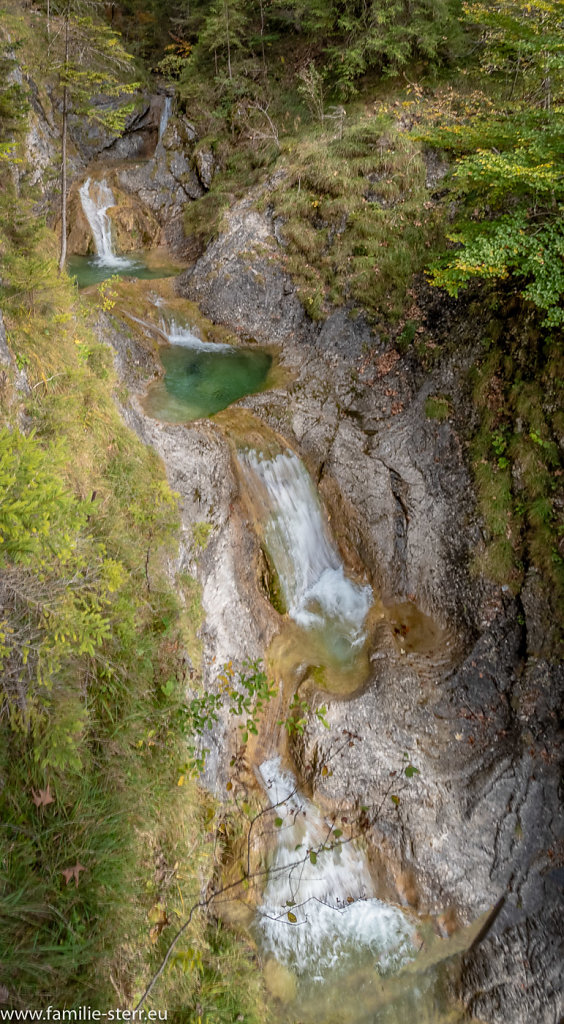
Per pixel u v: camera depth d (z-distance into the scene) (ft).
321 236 34.09
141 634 14.71
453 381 27.12
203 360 32.09
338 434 27.94
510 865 17.90
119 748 12.01
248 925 16.25
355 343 31.40
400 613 24.70
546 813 18.44
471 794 19.16
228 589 21.63
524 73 31.27
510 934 16.67
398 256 31.73
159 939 11.65
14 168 25.68
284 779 19.67
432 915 17.48
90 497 15.48
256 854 17.58
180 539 19.54
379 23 38.52
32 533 7.82
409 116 36.27
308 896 17.40
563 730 19.43
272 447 26.07
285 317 33.96
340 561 26.53
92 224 44.01
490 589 22.95
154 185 48.98
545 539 22.22
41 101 46.19
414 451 26.76
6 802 9.14
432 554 24.80
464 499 24.68
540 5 22.26
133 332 30.91
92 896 9.64
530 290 20.77
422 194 32.76
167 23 61.41
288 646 23.13
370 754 19.57
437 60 39.68
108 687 12.29
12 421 13.41
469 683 21.59
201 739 17.17
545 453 23.25
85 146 52.26
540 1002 15.46
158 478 19.86
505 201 28.48
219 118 47.52
